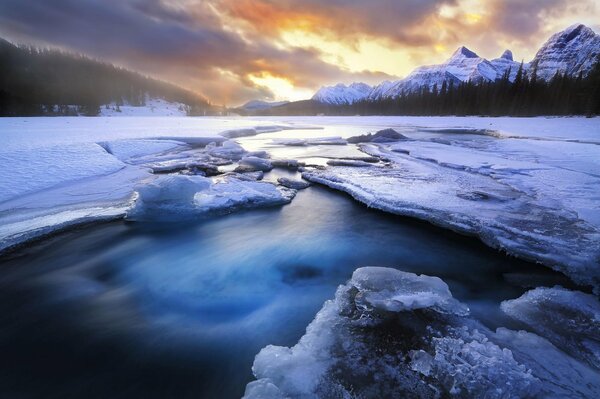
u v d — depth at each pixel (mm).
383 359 3586
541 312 4559
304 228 8383
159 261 6715
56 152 13859
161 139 22938
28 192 10172
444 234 7723
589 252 5922
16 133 22000
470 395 3059
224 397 3590
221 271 6336
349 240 7645
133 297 5461
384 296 4582
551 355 3643
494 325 4422
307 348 3783
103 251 7070
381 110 104875
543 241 6414
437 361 3469
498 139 26234
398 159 16953
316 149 22688
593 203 8570
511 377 3172
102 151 15727
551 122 43562
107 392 3633
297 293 5562
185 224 8555
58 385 3717
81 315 4953
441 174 12922
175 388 3691
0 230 7336
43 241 7266
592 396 3086
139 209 8547
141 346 4273
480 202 8922
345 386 3230
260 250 7234
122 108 113875
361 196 10070
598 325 4230
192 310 5102
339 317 4340
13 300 5316
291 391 3174
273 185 11234
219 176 13430
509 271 6062
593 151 17484
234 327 4668
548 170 12805
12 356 4105
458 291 5500
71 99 97375
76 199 9836
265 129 40938
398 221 8633
